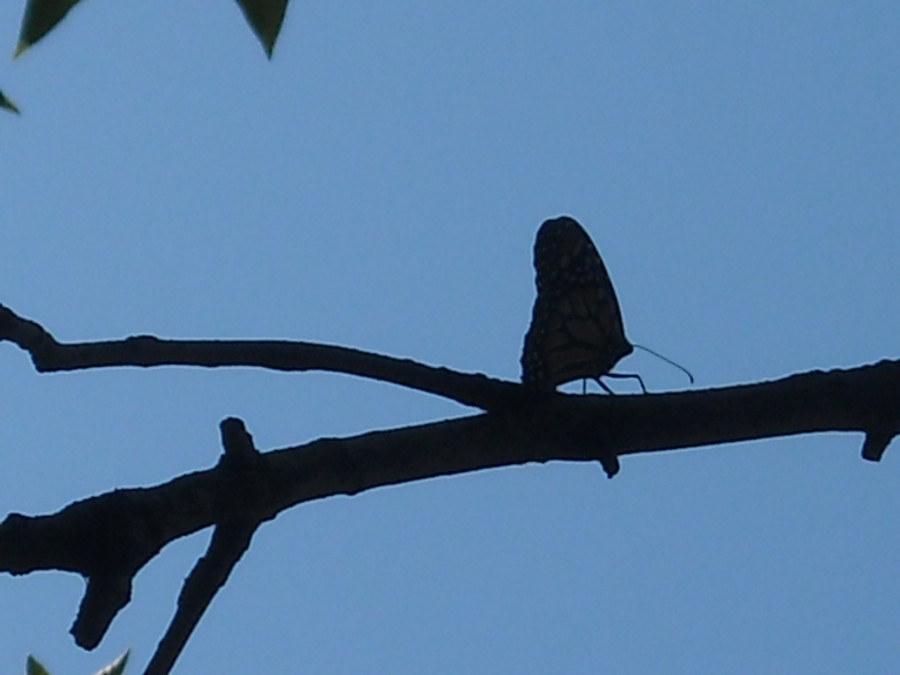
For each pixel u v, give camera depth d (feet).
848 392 16.93
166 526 14.82
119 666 19.53
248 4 13.61
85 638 14.62
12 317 15.15
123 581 14.58
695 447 16.92
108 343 15.72
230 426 15.38
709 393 16.94
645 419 16.67
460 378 16.61
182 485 15.03
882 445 17.25
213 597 15.38
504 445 16.33
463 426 16.33
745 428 16.75
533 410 16.51
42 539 14.37
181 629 15.28
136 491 14.89
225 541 15.29
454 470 16.34
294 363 16.21
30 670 19.60
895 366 17.12
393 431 16.14
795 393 16.89
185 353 15.90
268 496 15.28
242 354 16.10
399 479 16.01
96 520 14.52
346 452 15.75
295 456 15.60
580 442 16.51
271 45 13.70
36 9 14.32
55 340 15.46
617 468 16.72
